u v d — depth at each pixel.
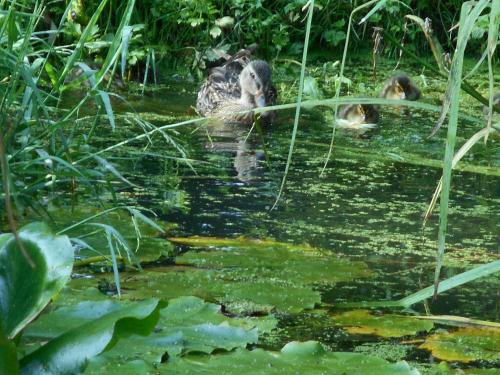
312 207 6.62
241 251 5.53
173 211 6.29
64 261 2.79
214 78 10.87
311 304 4.70
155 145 8.22
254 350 3.93
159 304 2.77
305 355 3.89
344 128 9.58
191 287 4.84
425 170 7.95
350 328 4.45
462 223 6.42
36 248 2.82
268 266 5.27
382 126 9.73
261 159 8.05
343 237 5.95
